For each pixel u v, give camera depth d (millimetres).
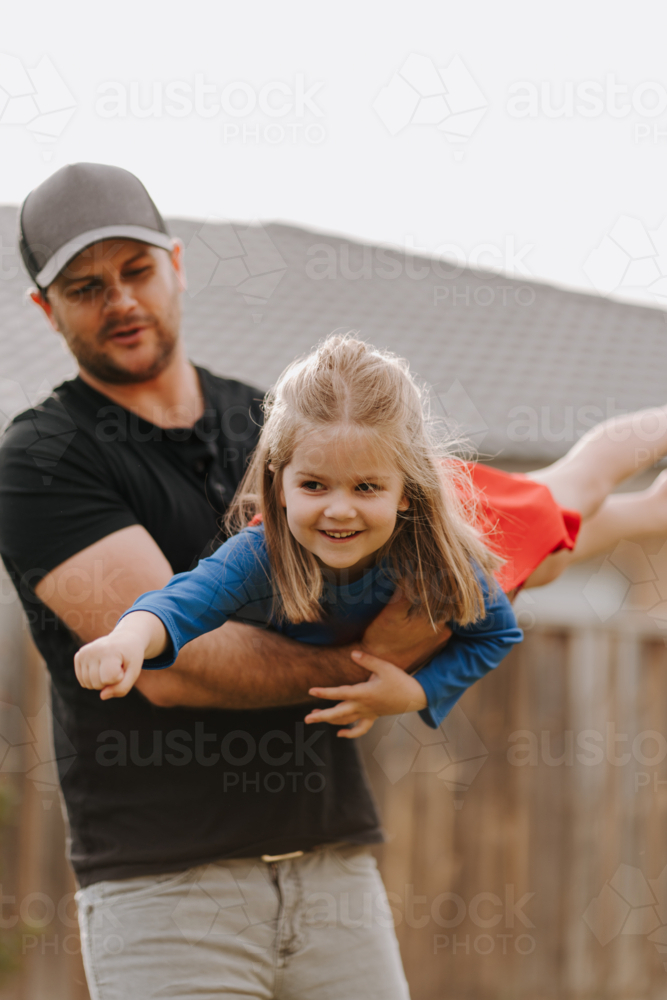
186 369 1653
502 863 3590
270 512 1411
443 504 1462
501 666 3627
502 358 4809
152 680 1405
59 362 3797
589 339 5152
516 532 1849
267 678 1433
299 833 1539
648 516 2281
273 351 4430
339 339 1436
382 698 1457
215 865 1488
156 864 1463
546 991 3600
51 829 3137
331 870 1595
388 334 4785
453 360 4629
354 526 1334
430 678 1511
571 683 3676
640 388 4742
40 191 1558
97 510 1475
